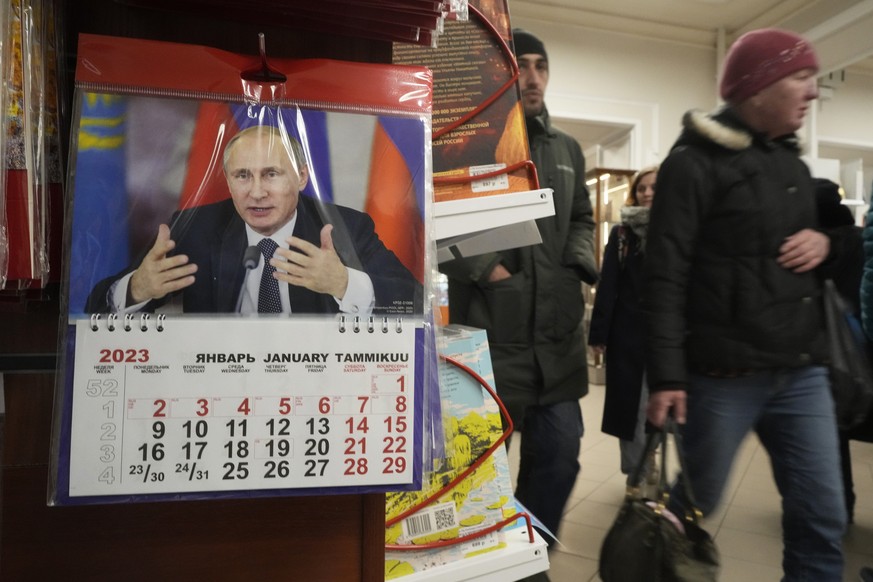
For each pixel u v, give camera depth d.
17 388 0.51
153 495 0.43
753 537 2.18
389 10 0.48
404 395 0.46
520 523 0.78
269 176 0.45
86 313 0.42
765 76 1.20
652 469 1.18
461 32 0.71
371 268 0.46
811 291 1.24
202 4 0.50
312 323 0.45
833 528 1.22
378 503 0.57
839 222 1.72
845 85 6.13
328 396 0.45
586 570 1.90
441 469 0.70
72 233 0.42
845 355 1.45
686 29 5.75
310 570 0.56
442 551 0.69
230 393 0.44
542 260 1.60
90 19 0.51
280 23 0.52
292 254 0.45
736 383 1.25
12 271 0.42
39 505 0.51
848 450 2.28
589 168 7.30
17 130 0.43
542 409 1.65
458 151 0.69
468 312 1.63
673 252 1.26
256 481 0.44
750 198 1.21
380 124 0.48
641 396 2.16
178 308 0.43
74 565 0.52
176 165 0.44
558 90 5.61
